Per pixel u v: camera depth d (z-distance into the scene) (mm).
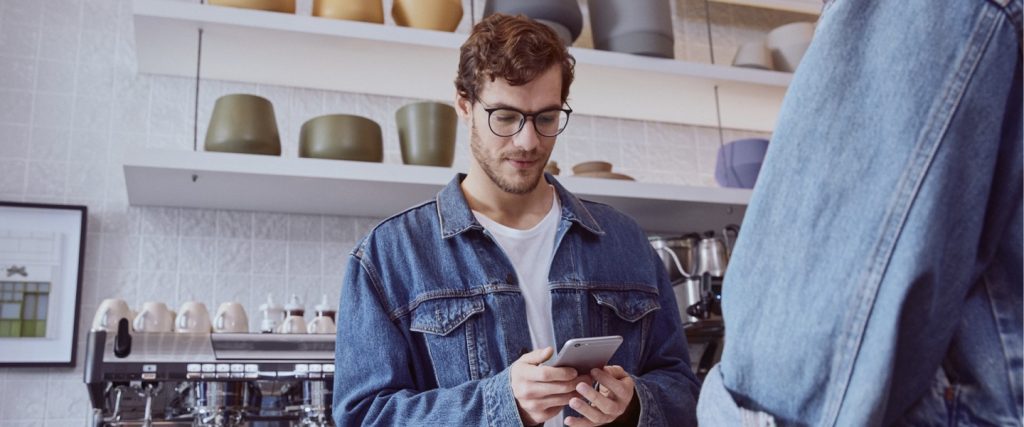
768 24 3164
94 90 2373
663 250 2486
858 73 570
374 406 1271
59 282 2213
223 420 1868
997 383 555
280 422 2090
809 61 595
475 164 1478
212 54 2291
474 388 1219
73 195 2283
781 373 568
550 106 1374
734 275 607
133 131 2369
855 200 548
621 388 1192
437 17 2322
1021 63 559
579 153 2775
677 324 1532
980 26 542
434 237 1433
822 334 544
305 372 1854
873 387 522
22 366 2141
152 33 2160
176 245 2320
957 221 532
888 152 542
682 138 2932
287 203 2332
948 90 537
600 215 1549
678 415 1319
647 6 2498
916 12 556
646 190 2396
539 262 1449
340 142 2146
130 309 2047
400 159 2559
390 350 1331
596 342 1100
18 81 2320
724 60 3041
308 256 2424
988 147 540
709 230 2766
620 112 2811
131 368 1739
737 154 2592
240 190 2201
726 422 605
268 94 2484
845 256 543
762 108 2814
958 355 574
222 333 1863
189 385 1926
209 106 2438
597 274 1448
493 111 1372
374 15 2281
